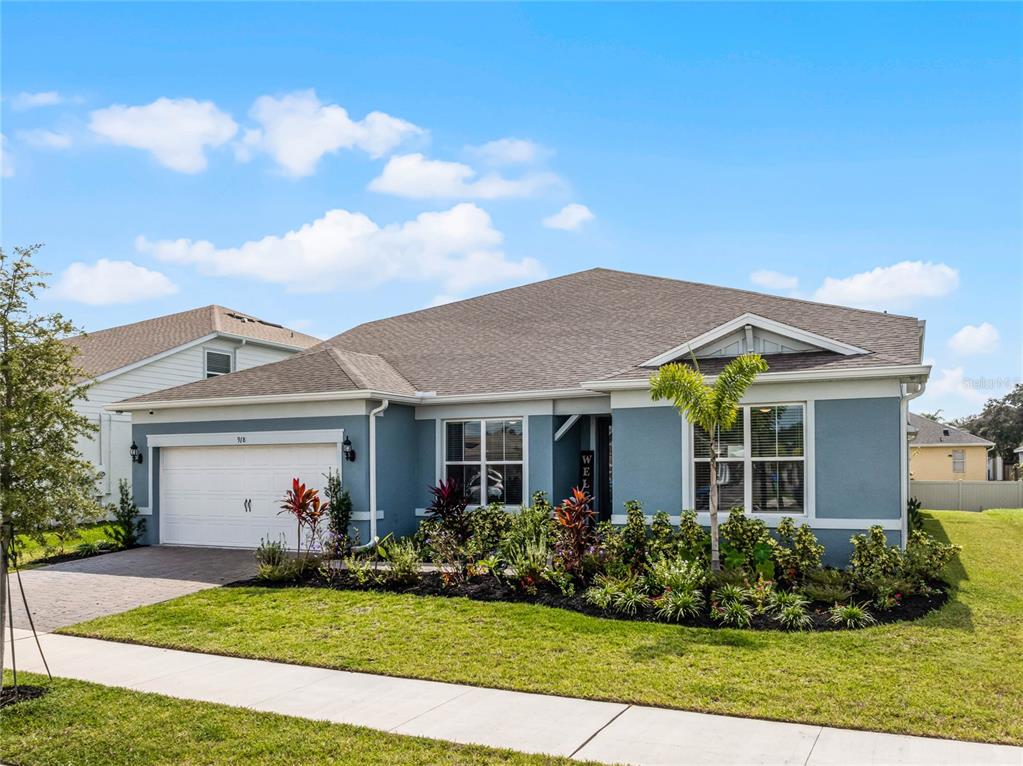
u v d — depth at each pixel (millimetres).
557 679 8133
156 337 26406
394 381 18062
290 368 18125
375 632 10141
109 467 22281
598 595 10977
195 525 17781
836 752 6191
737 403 11953
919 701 7270
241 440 17188
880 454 13000
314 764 6113
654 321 19281
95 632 10547
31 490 7621
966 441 47094
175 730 6875
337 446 16312
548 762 6051
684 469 14266
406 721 7055
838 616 10109
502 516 15586
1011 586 12703
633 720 6988
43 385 7906
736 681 7938
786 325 14336
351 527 15977
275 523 16953
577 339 19266
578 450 18125
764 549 12391
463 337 21219
